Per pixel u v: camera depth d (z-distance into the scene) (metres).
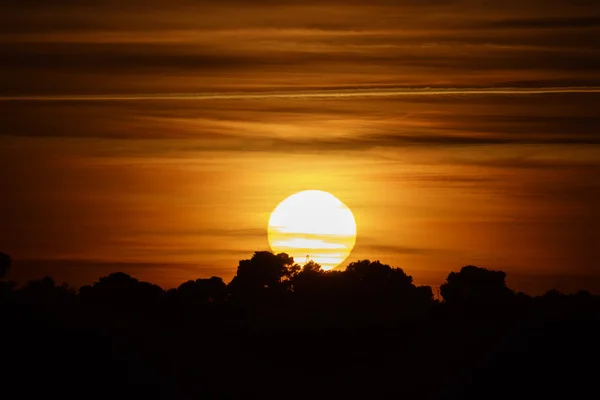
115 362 196.75
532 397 189.25
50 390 184.12
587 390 186.25
